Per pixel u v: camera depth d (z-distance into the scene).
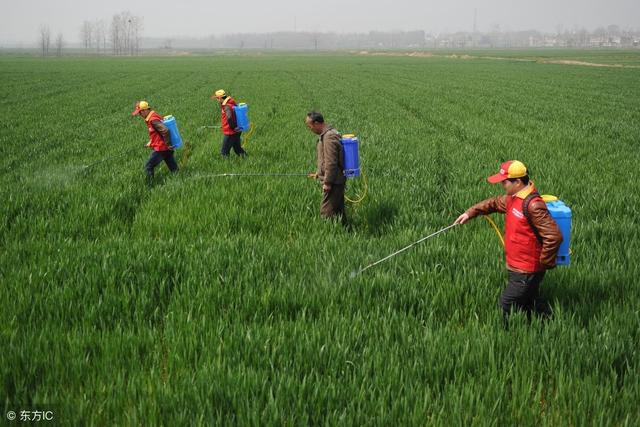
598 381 3.81
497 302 5.07
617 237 7.04
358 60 108.25
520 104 27.17
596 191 9.34
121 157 12.97
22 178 10.53
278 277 5.66
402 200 8.83
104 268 5.59
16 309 4.78
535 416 3.43
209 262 5.92
